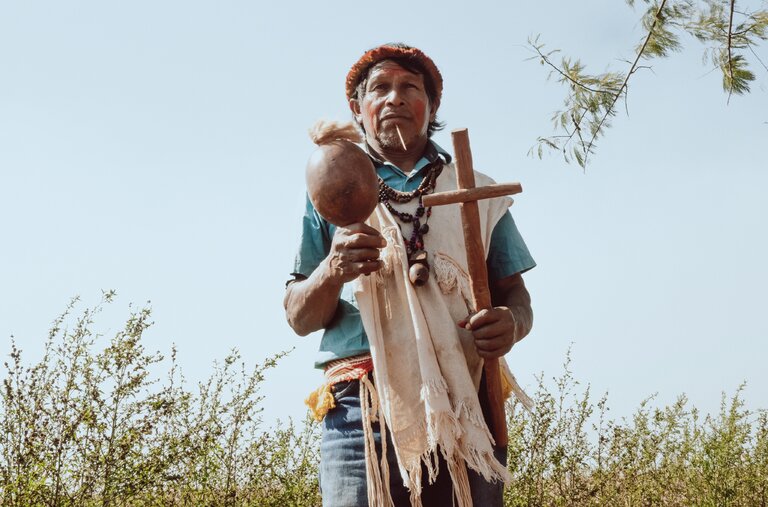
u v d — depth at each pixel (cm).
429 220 290
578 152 480
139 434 500
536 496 622
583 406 630
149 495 521
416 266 277
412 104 302
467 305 284
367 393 280
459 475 270
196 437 536
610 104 474
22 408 483
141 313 515
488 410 282
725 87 439
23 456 480
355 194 255
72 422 488
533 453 620
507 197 305
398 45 311
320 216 293
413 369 273
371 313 276
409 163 304
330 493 282
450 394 269
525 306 299
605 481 633
